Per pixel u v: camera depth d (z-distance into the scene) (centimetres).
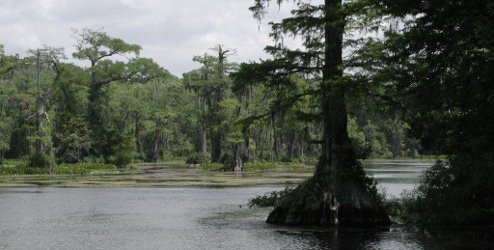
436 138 1908
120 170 7300
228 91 7619
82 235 1925
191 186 4241
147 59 9012
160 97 11938
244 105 7019
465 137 1728
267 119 2225
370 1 1656
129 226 2138
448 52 1494
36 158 6788
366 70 1862
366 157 2144
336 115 2089
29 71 9544
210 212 2573
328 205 2061
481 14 1413
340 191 2061
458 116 1775
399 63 1686
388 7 1532
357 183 2078
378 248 1616
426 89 1577
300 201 2117
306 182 2161
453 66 1559
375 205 2067
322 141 2139
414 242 1702
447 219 2028
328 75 2005
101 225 2175
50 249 1667
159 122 10888
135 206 2862
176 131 11544
